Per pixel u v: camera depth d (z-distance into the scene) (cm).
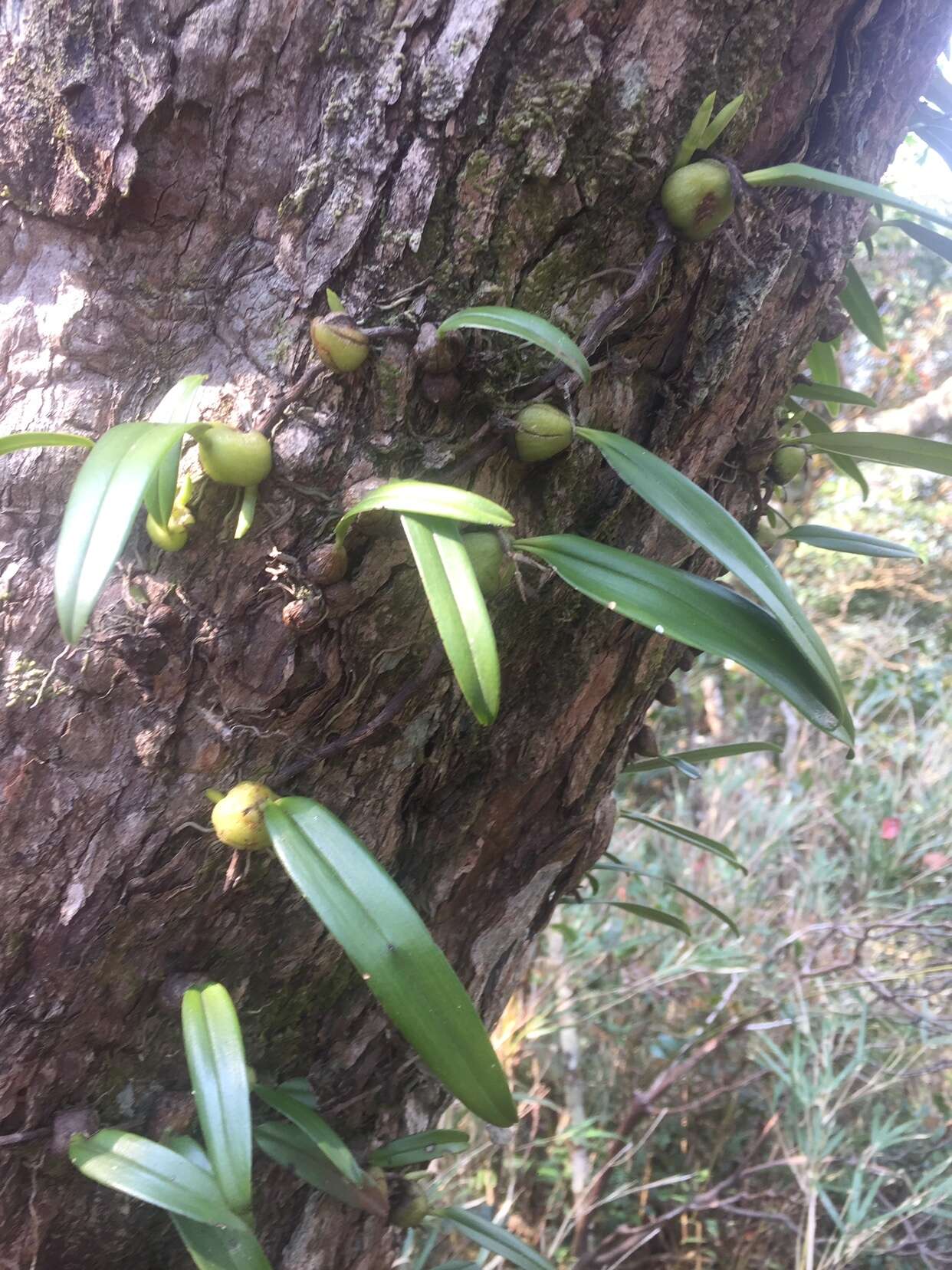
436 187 30
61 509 31
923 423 148
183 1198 31
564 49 29
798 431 51
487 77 29
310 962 39
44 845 32
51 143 29
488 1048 28
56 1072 36
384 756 37
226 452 29
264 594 31
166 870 34
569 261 32
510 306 31
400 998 28
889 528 178
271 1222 43
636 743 47
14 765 31
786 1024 83
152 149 29
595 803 44
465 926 46
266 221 31
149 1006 37
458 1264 54
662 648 40
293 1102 39
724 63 31
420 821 41
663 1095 92
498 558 32
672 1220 91
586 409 34
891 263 179
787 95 33
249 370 31
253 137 30
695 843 59
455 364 31
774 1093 86
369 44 29
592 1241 90
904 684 158
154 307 31
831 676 30
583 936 94
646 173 31
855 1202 73
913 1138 79
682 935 100
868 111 35
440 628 27
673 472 32
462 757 40
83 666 31
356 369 30
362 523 30
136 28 28
